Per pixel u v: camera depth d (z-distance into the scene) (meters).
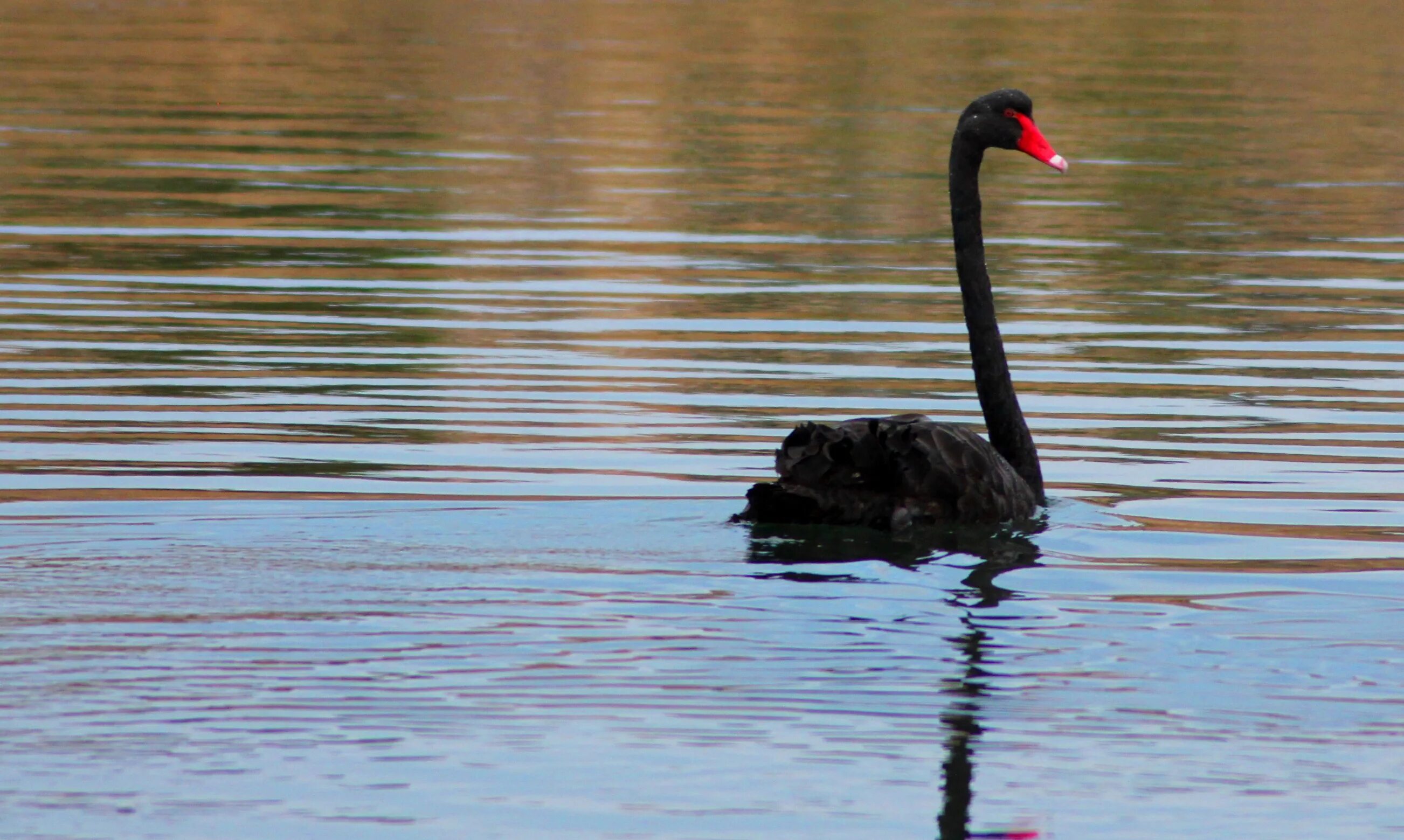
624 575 10.70
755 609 10.10
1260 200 25.66
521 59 38.16
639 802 7.88
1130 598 10.65
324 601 10.13
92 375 16.19
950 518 11.57
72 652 9.24
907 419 11.98
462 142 29.00
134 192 24.67
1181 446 14.55
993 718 8.80
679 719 8.67
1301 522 12.52
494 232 22.92
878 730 8.63
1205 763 8.37
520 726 8.55
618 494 12.96
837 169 27.47
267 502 12.48
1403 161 28.62
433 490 12.95
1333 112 33.00
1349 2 49.94
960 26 43.91
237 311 18.72
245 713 8.59
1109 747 8.53
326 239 22.33
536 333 18.06
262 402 15.44
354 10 46.28
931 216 24.41
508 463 13.72
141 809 7.70
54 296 19.19
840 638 9.73
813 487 11.34
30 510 12.16
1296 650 9.80
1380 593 10.86
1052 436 14.82
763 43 40.84
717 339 17.98
